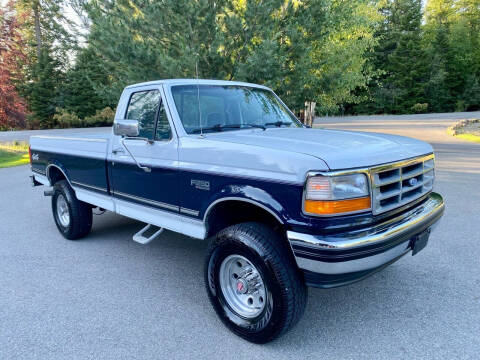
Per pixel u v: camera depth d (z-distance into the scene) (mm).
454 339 2881
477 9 56031
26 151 19219
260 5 11016
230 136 3350
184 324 3219
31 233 5891
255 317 2881
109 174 4363
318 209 2426
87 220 5305
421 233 3047
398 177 2830
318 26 12062
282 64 11281
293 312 2674
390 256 2682
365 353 2750
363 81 15797
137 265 4516
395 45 51781
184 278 4145
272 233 2773
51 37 37094
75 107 38031
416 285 3785
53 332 3107
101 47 12336
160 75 11195
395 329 3045
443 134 19625
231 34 11352
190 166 3254
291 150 2674
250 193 2758
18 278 4180
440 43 51375
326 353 2766
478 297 3514
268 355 2766
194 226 3357
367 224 2598
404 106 50531
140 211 4012
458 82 50688
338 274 2498
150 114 3803
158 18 11117
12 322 3270
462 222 5645
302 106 12359
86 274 4266
